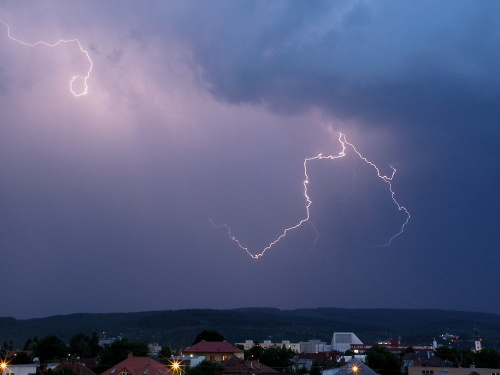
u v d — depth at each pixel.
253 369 110.50
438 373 99.31
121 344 130.38
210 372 112.62
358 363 84.12
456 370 98.75
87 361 136.12
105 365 124.31
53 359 157.50
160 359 135.00
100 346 186.25
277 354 148.38
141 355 129.50
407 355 157.50
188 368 116.12
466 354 148.25
